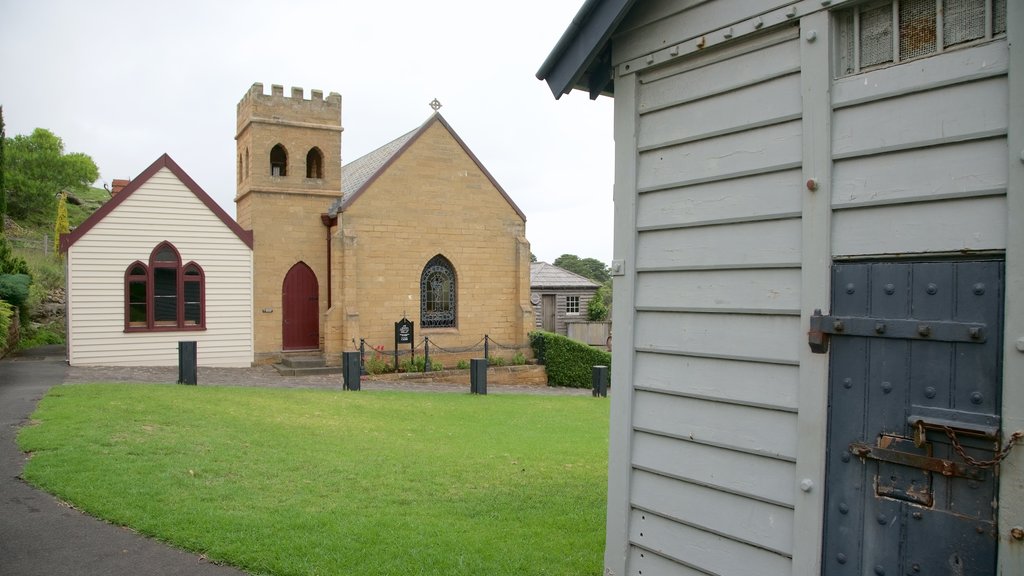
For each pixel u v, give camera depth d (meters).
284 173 25.11
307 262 24.17
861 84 3.27
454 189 25.31
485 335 25.33
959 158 2.96
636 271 4.34
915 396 3.05
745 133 3.76
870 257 3.24
